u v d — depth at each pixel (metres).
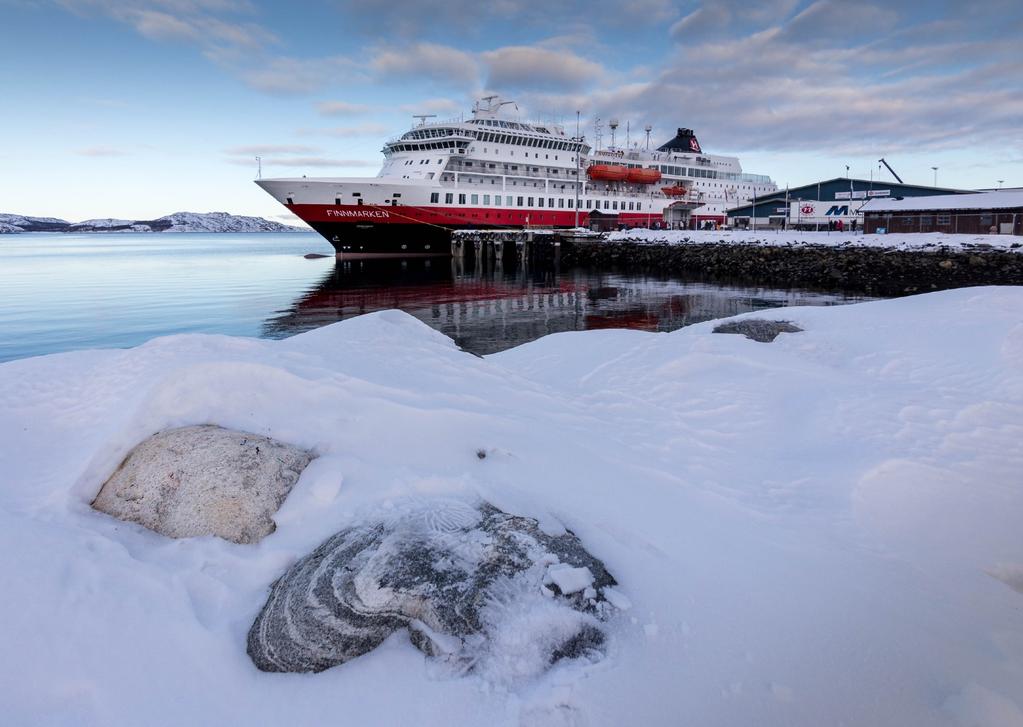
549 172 54.28
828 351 11.84
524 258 49.12
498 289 35.06
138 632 3.45
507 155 51.16
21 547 3.79
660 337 12.00
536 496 5.00
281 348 7.25
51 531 4.07
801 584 4.21
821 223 57.19
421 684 3.29
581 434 6.66
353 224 47.41
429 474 5.08
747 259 40.00
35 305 30.02
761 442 7.01
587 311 27.14
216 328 23.97
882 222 43.25
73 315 26.94
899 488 5.70
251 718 3.11
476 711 3.11
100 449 4.98
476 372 8.04
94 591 3.63
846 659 3.50
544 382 9.16
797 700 3.20
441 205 48.69
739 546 4.68
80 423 5.76
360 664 3.44
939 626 3.85
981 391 8.83
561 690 3.17
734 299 30.03
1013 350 10.12
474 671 3.34
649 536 4.68
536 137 52.31
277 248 118.31
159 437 4.98
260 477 4.66
